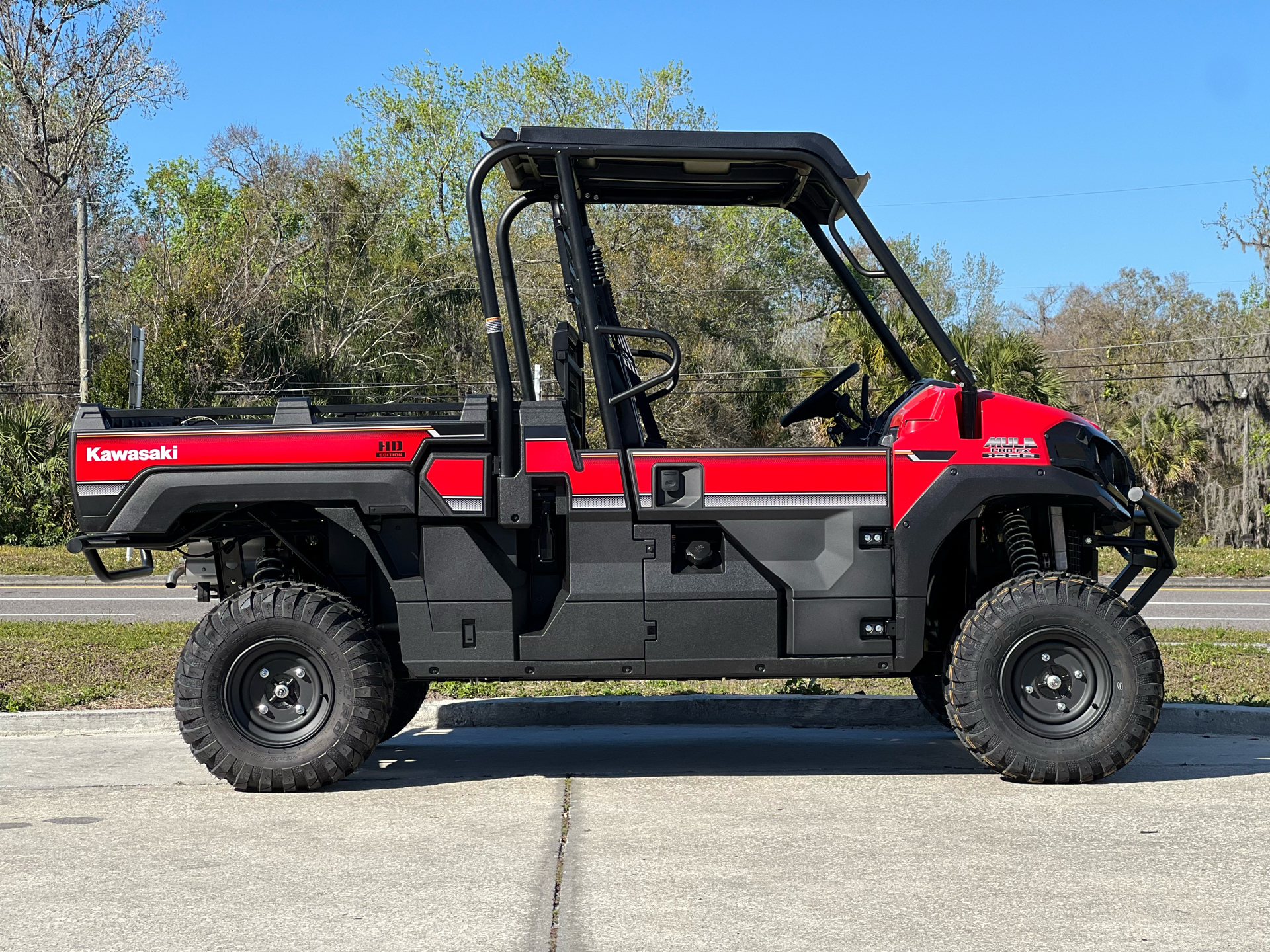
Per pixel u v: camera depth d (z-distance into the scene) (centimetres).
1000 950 336
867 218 546
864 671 533
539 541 552
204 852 437
